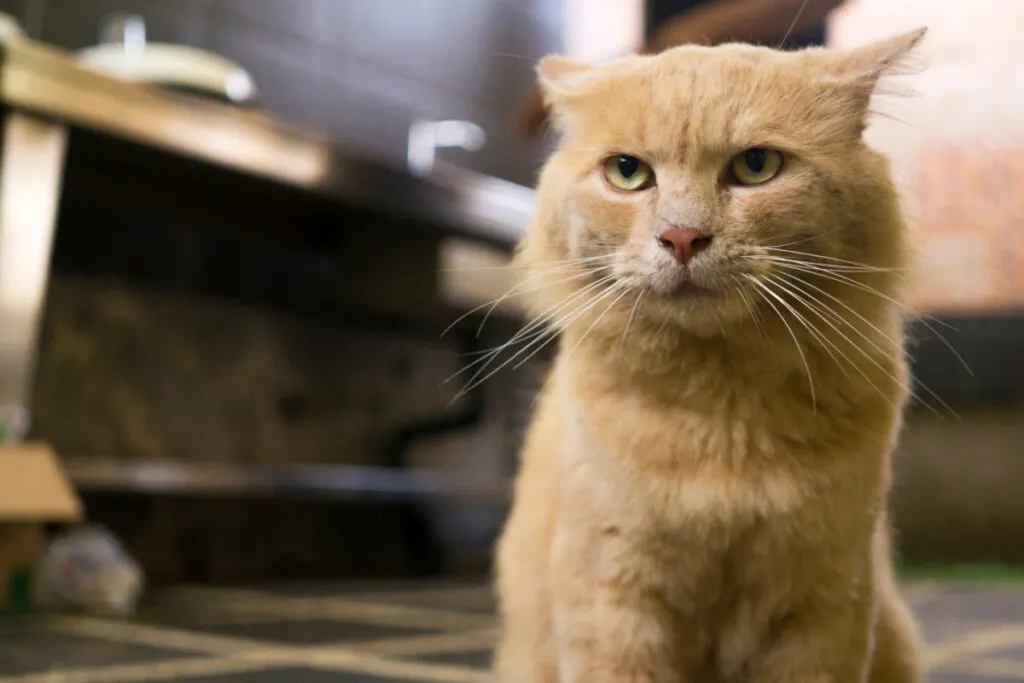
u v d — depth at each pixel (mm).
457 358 4062
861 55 1001
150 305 3232
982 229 4141
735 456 941
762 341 942
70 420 3016
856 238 969
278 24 3639
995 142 4113
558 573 1017
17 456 2135
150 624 2062
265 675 1476
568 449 1020
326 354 3771
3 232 2250
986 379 4184
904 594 3059
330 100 3811
